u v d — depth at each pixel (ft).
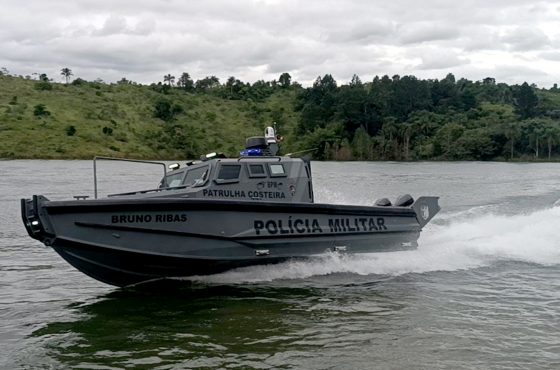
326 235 36.52
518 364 21.79
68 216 30.17
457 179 142.51
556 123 388.78
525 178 147.02
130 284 33.76
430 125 381.19
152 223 31.60
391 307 29.50
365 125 396.16
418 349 23.44
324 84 500.74
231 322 27.07
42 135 337.93
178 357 22.70
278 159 36.94
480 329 25.86
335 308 29.32
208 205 32.60
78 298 31.55
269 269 35.70
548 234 47.60
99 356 22.88
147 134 393.29
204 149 389.19
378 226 38.86
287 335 25.21
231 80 567.59
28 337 25.14
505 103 504.02
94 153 326.24
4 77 468.34
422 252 41.73
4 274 37.60
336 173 177.47
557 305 29.78
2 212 73.00
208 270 34.22
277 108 495.00
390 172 186.19
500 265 39.42
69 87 474.49
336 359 22.43
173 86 557.74
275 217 34.76
